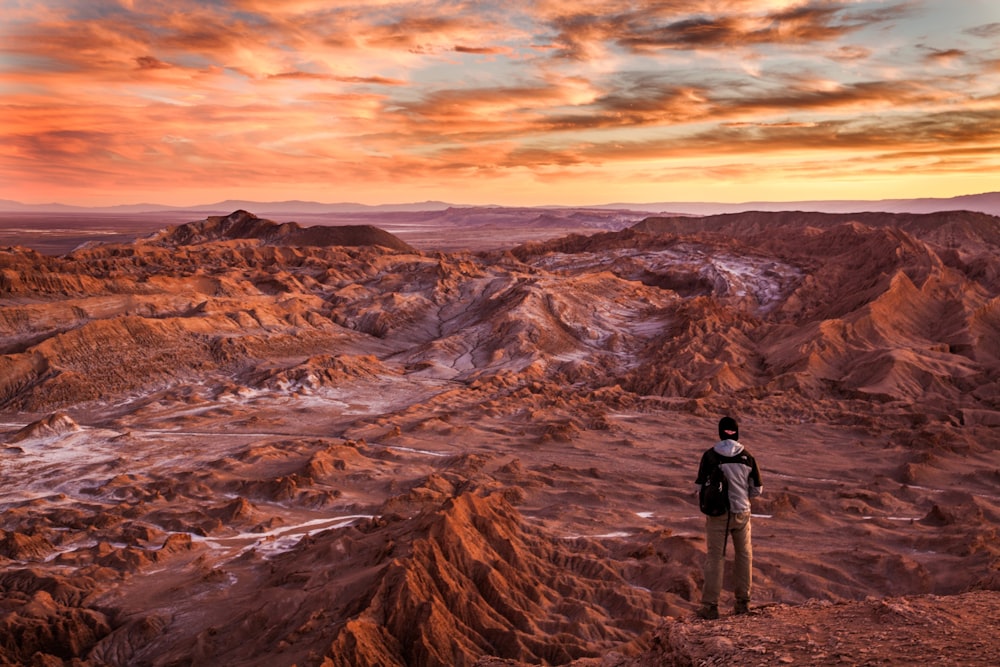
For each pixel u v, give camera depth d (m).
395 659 28.16
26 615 39.19
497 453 77.00
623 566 42.50
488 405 96.38
